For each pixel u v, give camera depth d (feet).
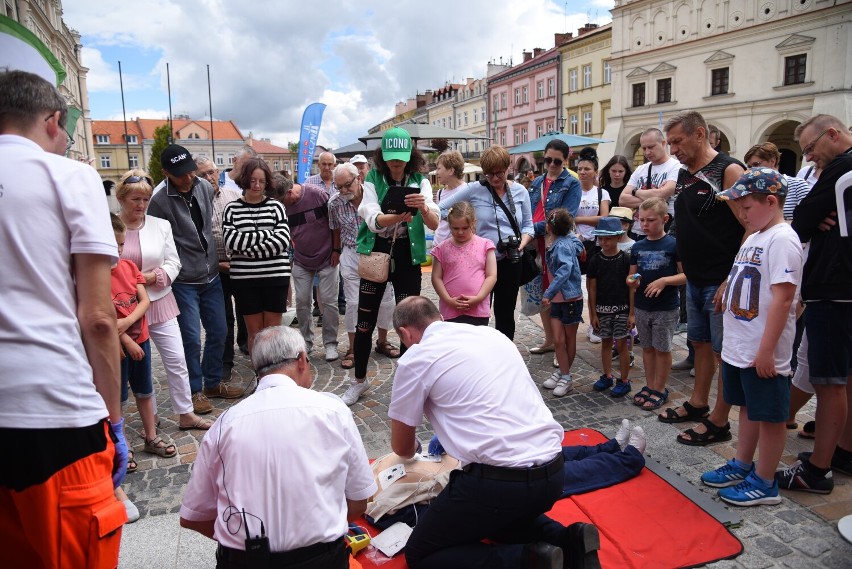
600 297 15.07
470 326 8.80
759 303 9.68
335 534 6.40
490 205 15.21
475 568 7.73
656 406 14.34
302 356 7.28
